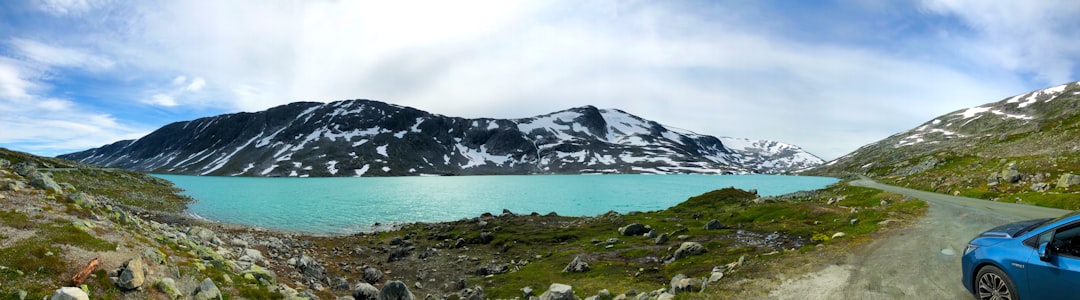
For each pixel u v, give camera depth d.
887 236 24.39
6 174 22.00
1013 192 51.09
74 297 11.54
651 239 37.72
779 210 44.69
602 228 46.66
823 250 20.94
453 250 41.59
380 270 33.44
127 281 13.25
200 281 15.92
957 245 20.83
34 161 100.94
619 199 119.12
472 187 175.50
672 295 15.85
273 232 56.56
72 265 13.54
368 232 60.47
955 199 47.62
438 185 190.38
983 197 51.41
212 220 67.88
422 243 46.22
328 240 49.38
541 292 23.66
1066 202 37.72
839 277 16.02
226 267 19.05
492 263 34.91
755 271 17.61
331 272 30.45
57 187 22.77
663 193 141.12
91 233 16.25
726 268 21.08
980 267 11.81
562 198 122.12
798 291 14.78
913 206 40.16
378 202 108.50
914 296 13.52
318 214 82.31
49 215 17.11
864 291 14.30
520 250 39.53
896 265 17.22
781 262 18.86
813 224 37.25
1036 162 62.09
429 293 26.89
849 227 32.66
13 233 14.67
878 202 49.69
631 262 29.64
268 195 127.75
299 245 41.53
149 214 60.72
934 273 15.81
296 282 23.05
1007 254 10.87
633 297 18.42
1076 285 9.07
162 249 17.97
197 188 154.50
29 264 12.86
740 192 66.75
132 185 99.06
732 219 45.12
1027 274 10.18
